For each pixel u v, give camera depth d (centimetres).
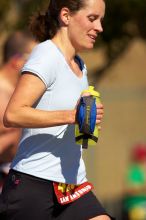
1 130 1218
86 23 856
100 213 880
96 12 856
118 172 2753
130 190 2492
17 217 864
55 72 840
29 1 1866
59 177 859
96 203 887
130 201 2292
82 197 881
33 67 824
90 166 2372
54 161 857
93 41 868
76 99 856
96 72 2092
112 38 1864
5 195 870
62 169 861
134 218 2269
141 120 2927
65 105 848
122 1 1791
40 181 857
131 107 2927
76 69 879
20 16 1920
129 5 1797
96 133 842
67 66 852
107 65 2052
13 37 1256
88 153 2373
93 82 2094
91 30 860
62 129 853
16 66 1234
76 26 859
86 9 852
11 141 1230
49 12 880
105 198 2509
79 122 821
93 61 2798
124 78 3216
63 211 873
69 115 820
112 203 2336
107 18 1814
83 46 864
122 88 2569
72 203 876
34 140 852
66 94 848
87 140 839
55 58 843
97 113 828
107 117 2922
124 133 2920
